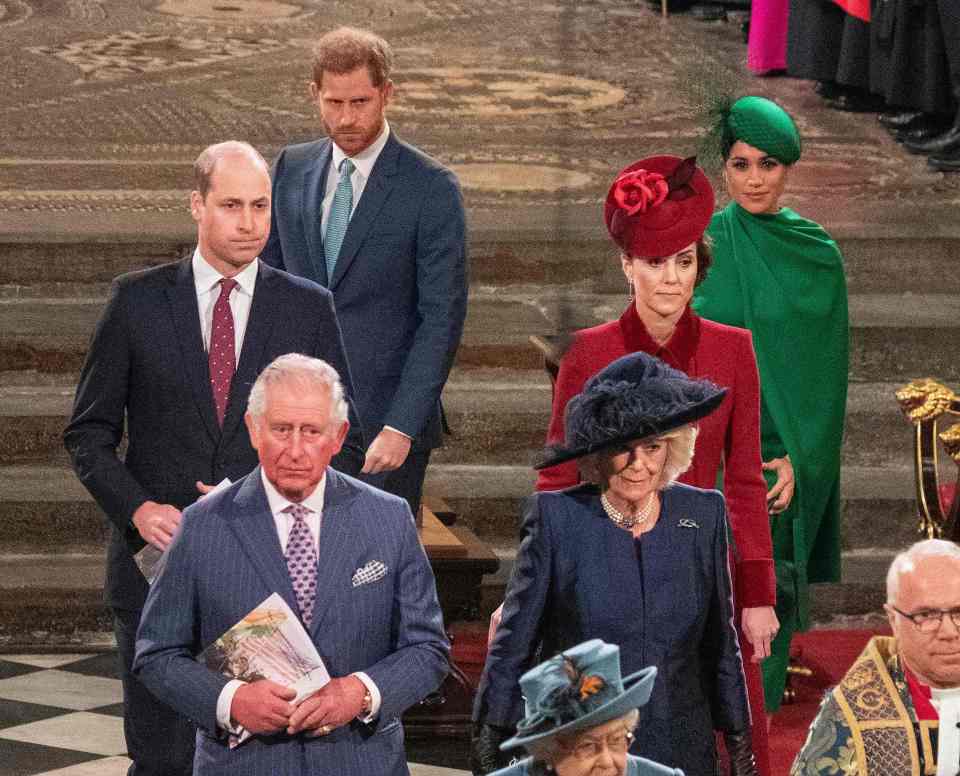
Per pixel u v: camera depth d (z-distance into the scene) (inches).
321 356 709.9
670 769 517.0
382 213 832.3
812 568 893.2
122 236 1219.2
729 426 686.5
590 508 590.9
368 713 582.6
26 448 1115.9
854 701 526.9
